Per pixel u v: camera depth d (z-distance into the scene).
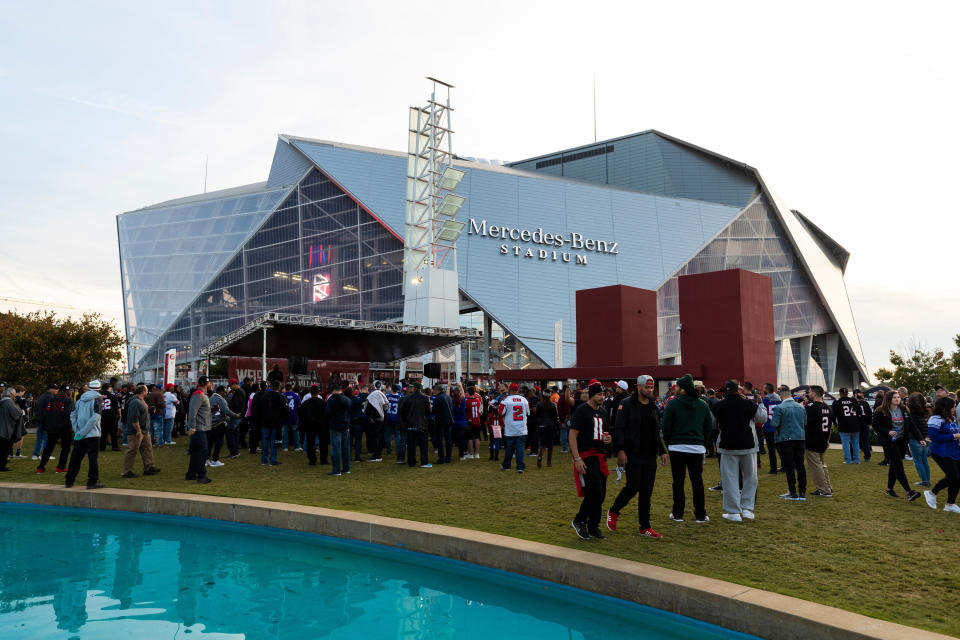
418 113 34.66
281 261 65.38
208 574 6.33
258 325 22.28
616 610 5.31
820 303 80.38
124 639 4.57
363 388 15.87
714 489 10.31
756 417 9.45
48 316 33.81
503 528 7.18
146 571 6.41
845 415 14.09
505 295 62.66
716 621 4.70
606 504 8.82
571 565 5.70
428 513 8.02
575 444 6.72
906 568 5.64
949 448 8.21
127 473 11.33
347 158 63.81
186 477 10.80
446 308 31.44
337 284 62.69
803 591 4.96
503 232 63.97
